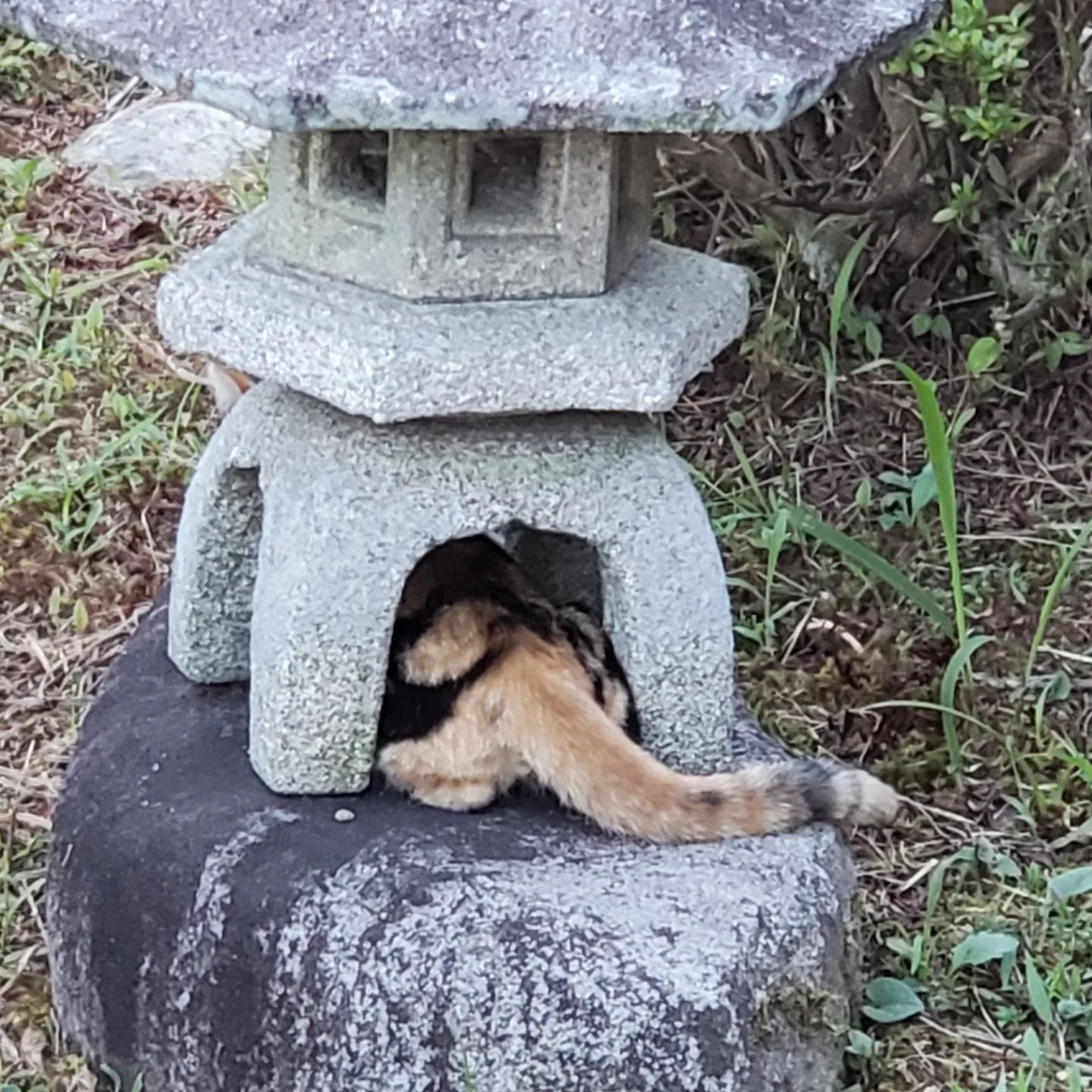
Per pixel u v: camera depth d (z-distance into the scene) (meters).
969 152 2.60
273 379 1.81
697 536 1.90
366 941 1.79
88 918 1.91
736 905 1.82
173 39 1.62
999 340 2.60
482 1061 1.77
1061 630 2.41
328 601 1.84
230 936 1.83
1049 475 2.62
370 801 1.90
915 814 2.21
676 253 1.90
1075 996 1.98
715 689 1.93
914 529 2.54
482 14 1.61
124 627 2.45
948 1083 1.92
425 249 1.77
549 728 1.86
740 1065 1.78
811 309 2.75
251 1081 1.83
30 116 3.45
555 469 1.86
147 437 2.66
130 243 3.05
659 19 1.61
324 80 1.58
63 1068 1.95
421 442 1.85
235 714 2.01
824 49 1.64
